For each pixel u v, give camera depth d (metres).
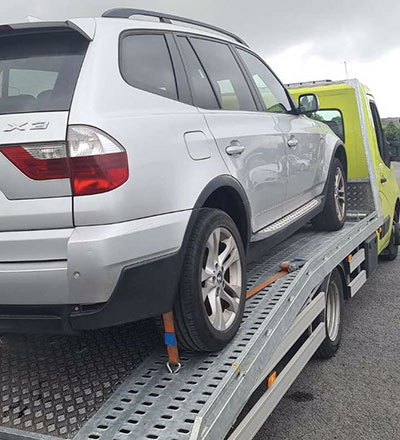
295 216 4.37
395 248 7.98
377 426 3.54
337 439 3.40
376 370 4.36
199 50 3.55
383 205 6.89
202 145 2.99
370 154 6.39
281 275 3.85
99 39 2.73
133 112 2.65
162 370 2.75
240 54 4.17
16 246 2.38
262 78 4.48
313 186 4.93
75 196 2.36
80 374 2.87
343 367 4.43
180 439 2.17
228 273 3.14
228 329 2.93
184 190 2.73
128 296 2.46
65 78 2.56
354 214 6.28
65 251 2.36
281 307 3.33
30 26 2.70
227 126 3.37
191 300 2.71
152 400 2.47
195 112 3.13
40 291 2.37
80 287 2.34
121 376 2.81
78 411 2.51
